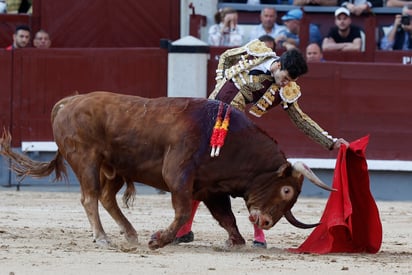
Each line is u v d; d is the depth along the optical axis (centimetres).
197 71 2591
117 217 1602
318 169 2592
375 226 1550
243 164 1496
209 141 1484
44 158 2664
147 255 1438
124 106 1523
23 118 2662
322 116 2583
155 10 2989
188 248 1560
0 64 2661
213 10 2886
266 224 1502
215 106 1500
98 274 1270
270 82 1550
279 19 2869
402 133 2575
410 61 2698
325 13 2830
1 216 2005
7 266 1319
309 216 2128
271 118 2589
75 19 2984
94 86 2645
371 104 2577
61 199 2389
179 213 1477
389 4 2886
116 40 3000
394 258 1495
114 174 1545
